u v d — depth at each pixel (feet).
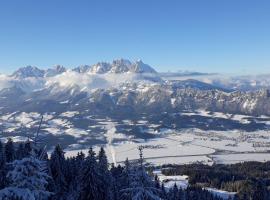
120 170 374.02
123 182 257.75
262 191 479.00
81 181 199.93
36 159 71.51
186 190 511.81
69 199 196.85
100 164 255.29
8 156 299.99
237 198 570.87
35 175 70.49
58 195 219.20
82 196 197.16
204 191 531.91
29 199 67.62
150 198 81.76
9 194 68.18
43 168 72.28
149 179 84.84
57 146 331.57
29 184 69.82
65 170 304.91
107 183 231.91
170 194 392.06
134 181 84.02
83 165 202.90
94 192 198.08
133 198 81.10
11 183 70.64
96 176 201.57
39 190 70.64
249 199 539.29
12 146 312.09
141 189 82.33
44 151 76.43
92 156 203.21
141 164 85.66
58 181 260.42
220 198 568.00
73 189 218.18
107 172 260.21
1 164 228.22
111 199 220.84
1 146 300.20
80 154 367.86
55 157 274.36
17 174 69.31
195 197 488.44
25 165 70.08
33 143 77.10
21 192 68.28
